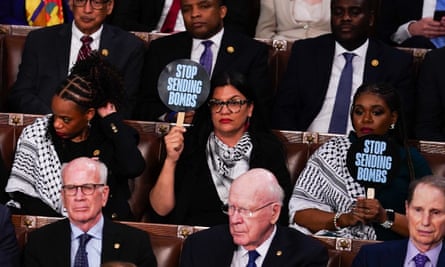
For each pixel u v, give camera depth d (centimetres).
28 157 1156
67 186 1026
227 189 1170
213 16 1366
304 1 1539
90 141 1165
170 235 1082
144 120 1369
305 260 1008
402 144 1193
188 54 1377
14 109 1350
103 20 1381
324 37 1392
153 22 1552
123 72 1372
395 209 1152
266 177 1003
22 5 1537
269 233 1017
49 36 1382
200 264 1020
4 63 1430
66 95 1143
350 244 1064
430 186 993
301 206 1145
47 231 1039
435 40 1527
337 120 1359
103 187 1039
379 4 1515
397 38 1543
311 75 1373
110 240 1034
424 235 991
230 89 1168
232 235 1013
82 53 1364
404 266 1012
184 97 1150
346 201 1149
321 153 1171
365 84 1191
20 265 1051
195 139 1186
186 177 1174
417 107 1387
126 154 1159
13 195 1159
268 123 1234
